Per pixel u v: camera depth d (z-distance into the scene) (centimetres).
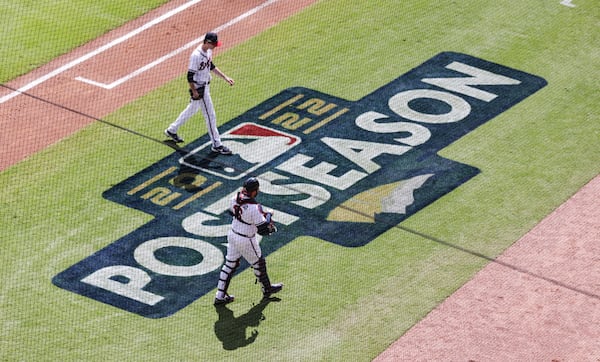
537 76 8962
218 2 10056
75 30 9644
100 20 9794
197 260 6988
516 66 9075
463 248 7125
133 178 7738
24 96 8731
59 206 7456
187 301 6669
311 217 7356
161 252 7044
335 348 6328
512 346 6347
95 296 6688
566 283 6838
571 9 9856
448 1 10006
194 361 6234
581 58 9188
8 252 7025
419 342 6372
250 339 6391
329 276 6862
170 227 7256
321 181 7712
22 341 6359
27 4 10056
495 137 8225
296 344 6359
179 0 10094
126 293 6712
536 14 9788
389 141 8162
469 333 6438
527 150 8075
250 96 8681
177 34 9588
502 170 7869
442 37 9462
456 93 8719
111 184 7675
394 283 6825
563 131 8294
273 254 7031
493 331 6456
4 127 8338
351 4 10006
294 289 6756
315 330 6462
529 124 8369
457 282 6838
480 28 9594
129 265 6938
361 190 7638
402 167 7881
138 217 7344
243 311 6594
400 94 8700
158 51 9344
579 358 6275
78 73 9038
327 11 9894
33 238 7156
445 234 7244
